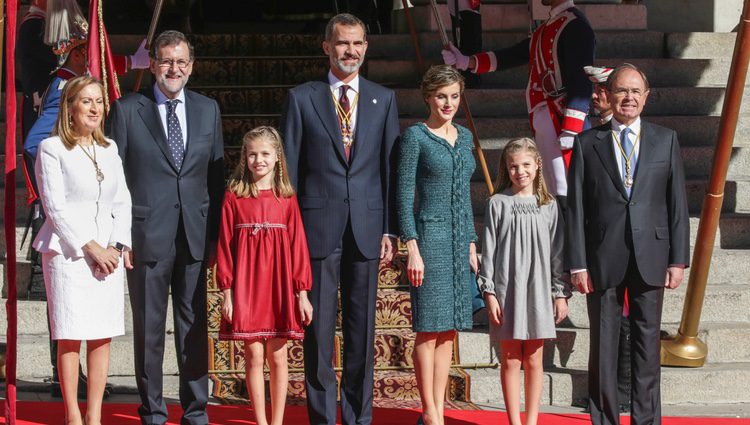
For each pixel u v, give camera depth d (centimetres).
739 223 2786
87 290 1927
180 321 2019
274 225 1988
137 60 2433
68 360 1955
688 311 2441
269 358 2023
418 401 2347
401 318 2478
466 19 3184
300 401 2320
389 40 3319
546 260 2033
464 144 2067
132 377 2405
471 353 2456
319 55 3450
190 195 1997
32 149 2284
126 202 1956
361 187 2011
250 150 1970
